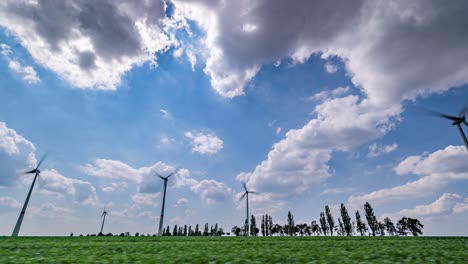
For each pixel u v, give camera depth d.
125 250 12.83
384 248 12.71
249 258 9.11
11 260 9.12
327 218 127.50
